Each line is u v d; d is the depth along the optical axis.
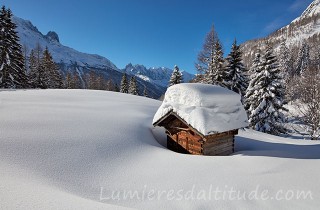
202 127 9.55
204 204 5.41
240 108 11.69
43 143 8.04
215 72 27.64
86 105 16.45
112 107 17.02
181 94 11.09
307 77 21.73
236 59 27.91
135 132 11.80
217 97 10.84
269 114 24.94
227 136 11.52
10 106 13.06
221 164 8.07
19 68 33.91
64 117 11.65
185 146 11.31
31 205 3.60
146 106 20.61
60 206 3.73
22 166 6.29
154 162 8.39
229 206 5.34
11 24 32.50
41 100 16.55
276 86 24.66
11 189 4.33
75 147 8.36
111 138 9.98
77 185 6.05
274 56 25.28
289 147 12.59
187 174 7.16
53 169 6.62
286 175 6.91
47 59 50.09
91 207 3.94
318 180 6.51
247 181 6.57
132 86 62.38
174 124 11.79
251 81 27.12
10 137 7.91
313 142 15.11
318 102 19.22
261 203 5.45
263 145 13.39
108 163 7.84
